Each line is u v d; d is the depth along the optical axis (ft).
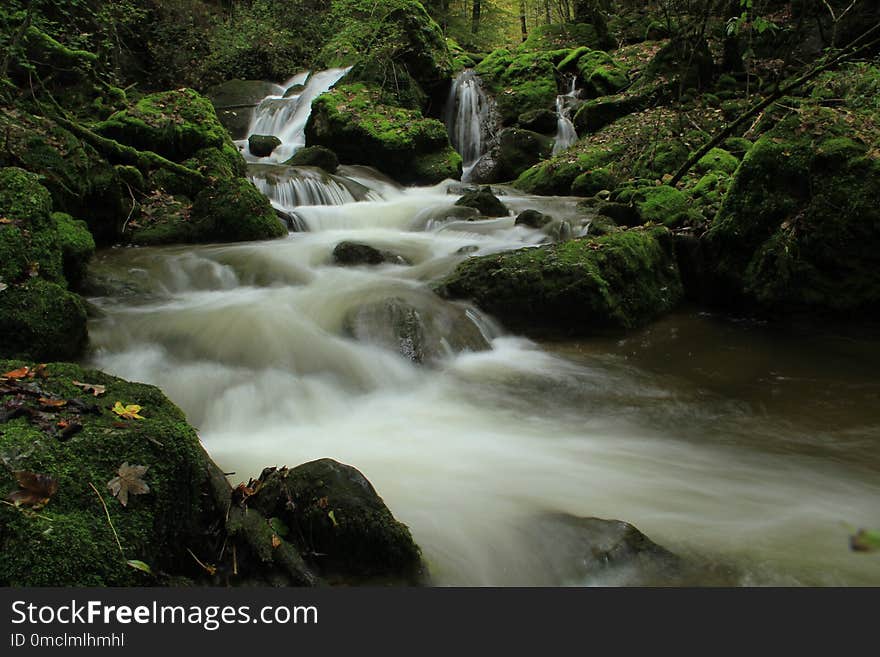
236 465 13.60
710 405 18.13
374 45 55.42
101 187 27.02
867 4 44.91
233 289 24.82
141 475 9.05
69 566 7.86
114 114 33.83
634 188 34.68
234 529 9.96
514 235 31.27
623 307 23.89
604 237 25.39
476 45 88.48
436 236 32.71
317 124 49.55
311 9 73.87
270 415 16.75
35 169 24.97
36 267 17.69
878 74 32.71
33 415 9.81
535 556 11.16
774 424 16.97
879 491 13.60
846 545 11.55
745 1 31.09
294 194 37.19
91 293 22.57
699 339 23.44
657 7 67.00
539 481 13.78
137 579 8.27
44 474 8.56
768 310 25.04
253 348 19.03
